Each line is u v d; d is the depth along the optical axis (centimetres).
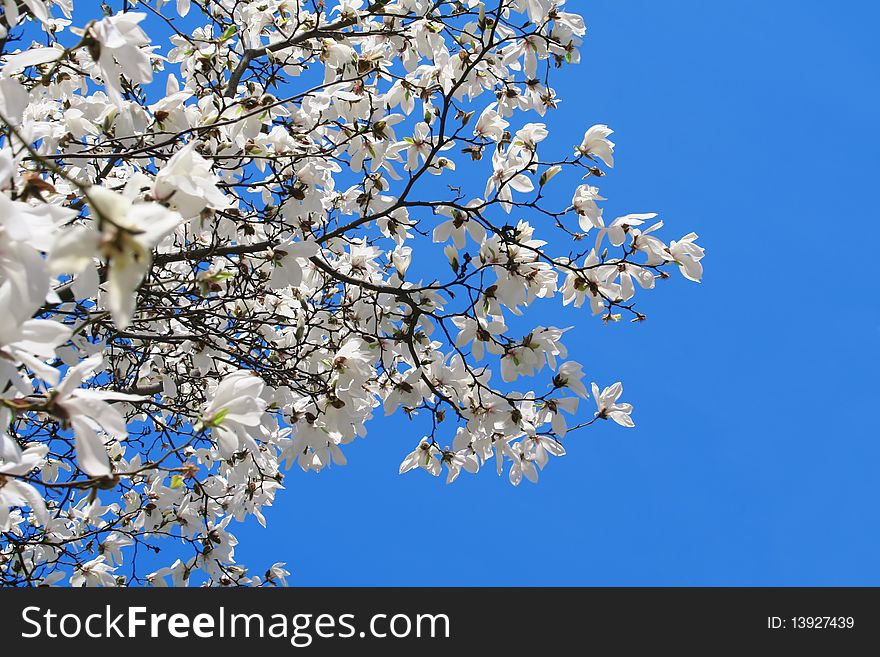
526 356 438
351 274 578
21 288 153
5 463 221
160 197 201
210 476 595
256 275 518
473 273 446
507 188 456
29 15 321
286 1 573
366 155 504
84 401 191
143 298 422
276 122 500
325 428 465
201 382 530
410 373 469
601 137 443
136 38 218
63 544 509
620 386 478
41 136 304
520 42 516
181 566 568
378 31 511
